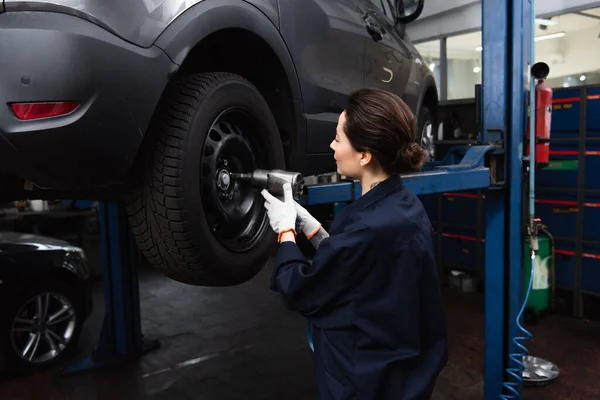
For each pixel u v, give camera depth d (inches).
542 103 119.1
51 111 49.4
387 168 54.4
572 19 235.3
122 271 154.0
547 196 192.4
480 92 124.0
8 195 71.1
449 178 94.7
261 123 69.4
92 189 67.6
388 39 121.6
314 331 56.3
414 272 51.1
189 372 146.8
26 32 48.4
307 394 132.7
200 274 62.2
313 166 91.7
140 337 159.6
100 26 51.9
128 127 54.0
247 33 70.4
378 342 51.8
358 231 50.1
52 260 143.9
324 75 91.7
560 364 149.3
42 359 145.4
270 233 70.6
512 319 120.7
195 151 59.1
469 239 216.4
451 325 178.5
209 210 63.7
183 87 61.2
